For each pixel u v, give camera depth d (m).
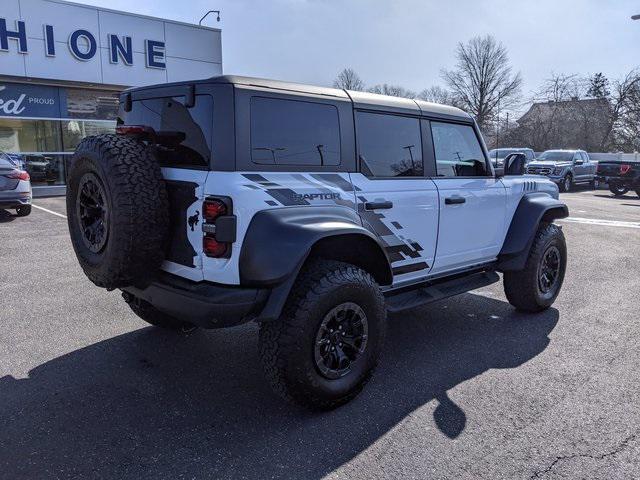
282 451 2.82
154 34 17.12
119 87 16.62
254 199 2.91
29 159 15.62
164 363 3.95
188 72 18.11
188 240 3.04
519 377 3.75
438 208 4.12
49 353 4.10
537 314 5.23
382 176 3.78
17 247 8.09
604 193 22.14
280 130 3.17
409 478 2.60
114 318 4.93
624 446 2.88
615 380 3.70
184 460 2.73
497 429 3.05
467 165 4.59
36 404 3.29
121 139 3.12
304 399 3.09
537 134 47.94
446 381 3.69
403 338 4.54
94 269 3.20
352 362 3.30
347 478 2.60
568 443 2.91
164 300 3.11
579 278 6.73
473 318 5.10
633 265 7.53
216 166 2.95
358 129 3.63
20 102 15.22
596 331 4.73
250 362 3.99
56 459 2.72
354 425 3.10
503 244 4.96
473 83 52.66
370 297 3.29
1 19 14.27
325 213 3.18
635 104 42.97
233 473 2.63
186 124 3.14
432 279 4.37
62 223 10.35
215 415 3.20
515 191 5.02
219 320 2.88
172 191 3.12
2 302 5.37
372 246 3.42
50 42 15.15
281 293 2.92
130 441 2.90
